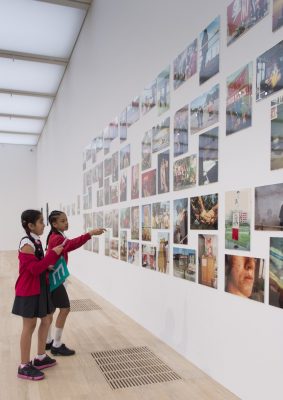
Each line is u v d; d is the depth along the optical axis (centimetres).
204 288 282
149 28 385
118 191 485
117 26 489
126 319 433
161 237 354
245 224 235
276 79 208
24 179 1536
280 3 205
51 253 267
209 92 275
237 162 243
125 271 457
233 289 247
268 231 214
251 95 229
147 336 369
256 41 225
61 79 931
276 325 209
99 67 580
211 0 273
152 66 377
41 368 288
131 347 337
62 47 775
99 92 581
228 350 252
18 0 602
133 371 284
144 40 398
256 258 225
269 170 214
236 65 244
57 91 1008
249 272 231
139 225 410
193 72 297
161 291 355
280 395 205
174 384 262
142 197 402
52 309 284
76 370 287
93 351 328
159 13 360
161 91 355
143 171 399
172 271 333
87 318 439
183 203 313
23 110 1149
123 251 465
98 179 590
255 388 225
